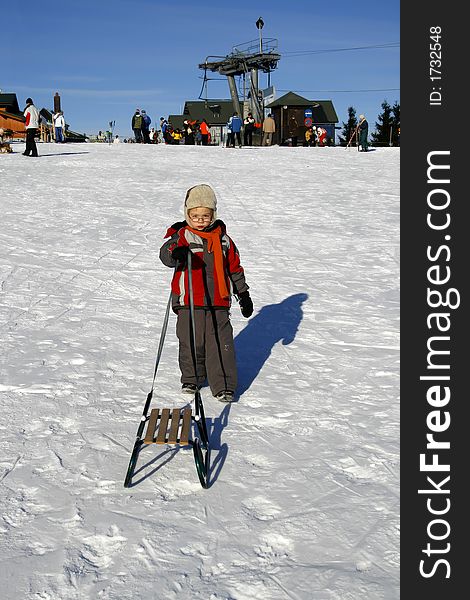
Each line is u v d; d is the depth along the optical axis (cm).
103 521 329
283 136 5122
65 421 443
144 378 524
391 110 9006
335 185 1753
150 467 383
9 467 380
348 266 938
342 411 465
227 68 5362
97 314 699
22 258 929
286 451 404
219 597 277
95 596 277
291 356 586
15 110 5797
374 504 347
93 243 1037
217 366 473
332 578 289
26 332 635
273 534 320
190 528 324
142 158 2433
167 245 473
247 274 886
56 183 1684
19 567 293
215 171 2047
